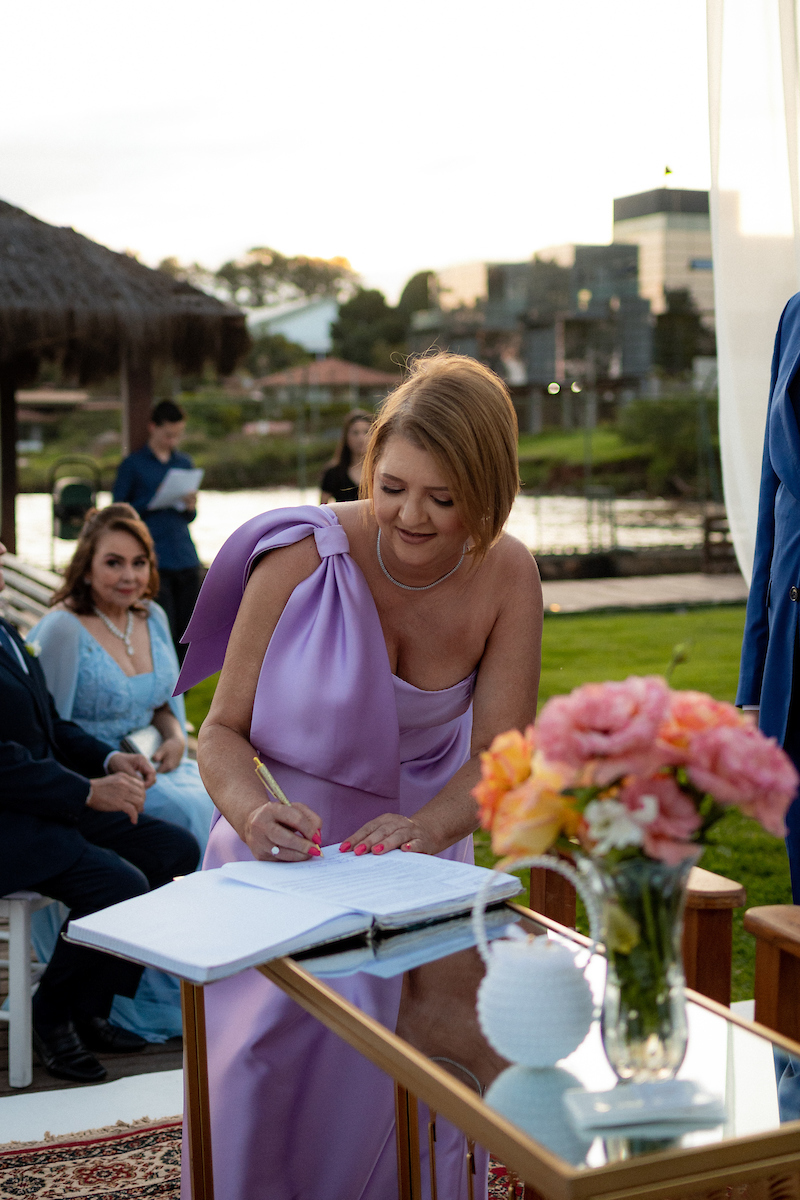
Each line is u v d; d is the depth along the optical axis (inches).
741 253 146.4
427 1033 48.7
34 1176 98.5
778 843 211.5
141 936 56.9
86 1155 102.7
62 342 431.5
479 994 48.2
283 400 1170.6
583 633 459.2
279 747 75.8
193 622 83.0
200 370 422.3
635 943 44.9
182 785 147.2
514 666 80.5
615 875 44.3
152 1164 100.9
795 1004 72.2
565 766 42.8
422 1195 76.5
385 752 77.0
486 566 79.7
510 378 1074.1
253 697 78.2
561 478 965.2
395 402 71.9
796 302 109.5
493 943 54.2
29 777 121.7
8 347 382.9
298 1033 70.4
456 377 71.2
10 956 118.9
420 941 57.4
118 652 150.4
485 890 53.8
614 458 967.0
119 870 123.6
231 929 57.0
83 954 121.5
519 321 1062.4
